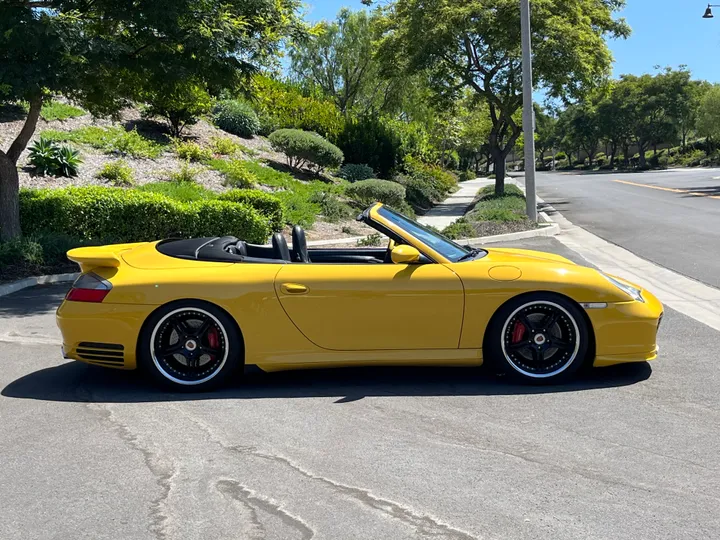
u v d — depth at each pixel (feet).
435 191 107.96
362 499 10.51
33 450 12.63
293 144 78.69
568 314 15.78
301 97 101.71
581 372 17.06
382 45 92.38
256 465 11.82
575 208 72.33
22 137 38.22
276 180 68.64
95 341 15.78
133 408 14.93
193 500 10.55
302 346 15.90
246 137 90.22
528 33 54.24
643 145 276.62
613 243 44.29
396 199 68.95
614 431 13.19
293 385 16.46
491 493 10.66
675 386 15.88
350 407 14.79
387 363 16.01
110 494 10.80
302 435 13.20
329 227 55.21
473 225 53.01
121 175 55.93
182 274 15.94
